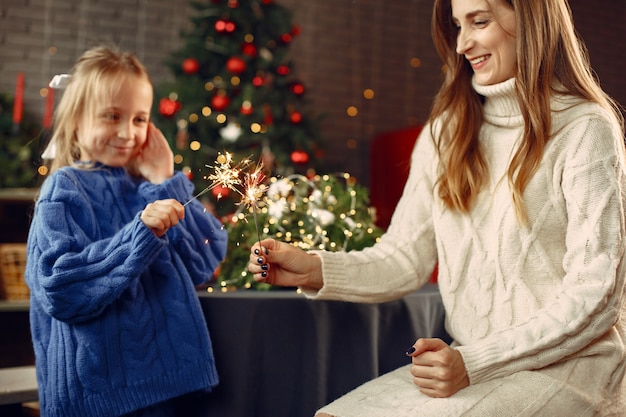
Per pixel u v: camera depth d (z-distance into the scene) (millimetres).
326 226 1777
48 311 1265
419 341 1071
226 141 3371
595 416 1099
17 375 2025
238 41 3557
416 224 1393
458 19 1259
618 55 5320
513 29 1220
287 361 1483
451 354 1061
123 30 4043
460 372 1061
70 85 1506
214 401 1456
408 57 4852
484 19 1227
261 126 3471
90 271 1253
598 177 1126
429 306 1677
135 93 1471
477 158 1275
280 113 3539
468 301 1256
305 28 4539
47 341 1356
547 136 1186
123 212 1441
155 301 1391
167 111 3172
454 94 1349
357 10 4707
